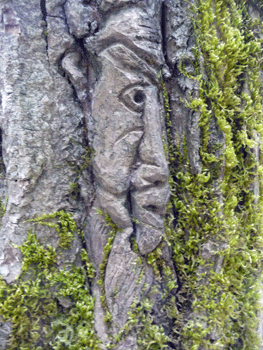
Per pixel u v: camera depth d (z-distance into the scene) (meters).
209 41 0.24
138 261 0.24
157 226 0.24
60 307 0.24
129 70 0.23
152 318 0.24
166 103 0.25
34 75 0.23
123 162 0.23
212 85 0.24
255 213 0.27
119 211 0.23
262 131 0.26
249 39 0.26
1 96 0.23
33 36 0.23
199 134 0.24
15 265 0.23
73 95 0.24
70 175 0.24
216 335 0.25
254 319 0.26
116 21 0.23
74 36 0.24
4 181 0.25
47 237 0.23
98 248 0.24
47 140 0.23
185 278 0.25
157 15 0.24
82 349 0.23
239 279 0.26
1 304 0.22
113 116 0.23
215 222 0.24
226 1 0.25
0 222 0.24
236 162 0.25
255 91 0.26
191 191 0.25
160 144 0.23
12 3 0.23
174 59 0.24
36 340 0.23
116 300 0.23
